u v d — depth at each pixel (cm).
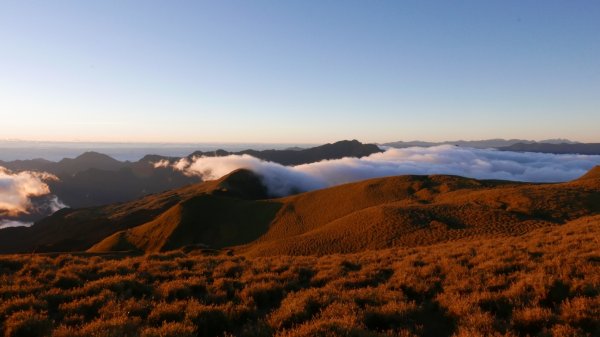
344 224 5578
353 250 4384
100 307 937
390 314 818
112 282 1123
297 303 909
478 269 1177
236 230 9644
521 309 802
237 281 1220
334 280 1197
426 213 5281
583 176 9244
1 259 1501
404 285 1073
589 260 1143
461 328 714
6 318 851
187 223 10125
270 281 1170
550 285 901
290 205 10769
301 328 725
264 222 9850
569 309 741
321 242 4872
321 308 892
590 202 4872
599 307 745
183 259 1675
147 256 1788
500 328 715
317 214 9856
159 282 1259
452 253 1519
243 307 909
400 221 5003
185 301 969
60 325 777
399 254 1819
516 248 1476
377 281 1181
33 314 842
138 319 817
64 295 1022
